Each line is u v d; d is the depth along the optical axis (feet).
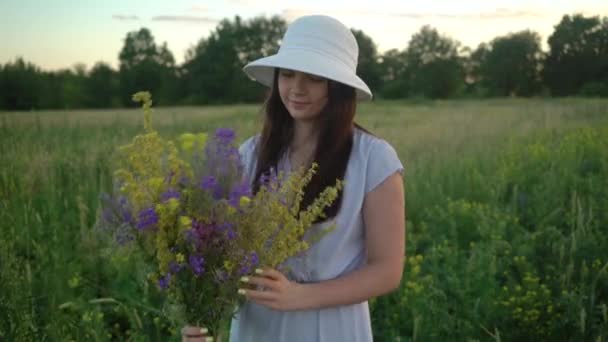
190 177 5.22
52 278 12.35
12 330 10.03
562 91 163.84
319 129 6.11
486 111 72.59
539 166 27.45
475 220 17.88
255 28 194.90
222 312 5.41
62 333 10.44
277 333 6.22
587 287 12.99
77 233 15.38
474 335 11.75
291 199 5.43
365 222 6.08
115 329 11.98
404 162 27.50
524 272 13.98
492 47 196.34
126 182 5.08
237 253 5.11
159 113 82.07
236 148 5.42
